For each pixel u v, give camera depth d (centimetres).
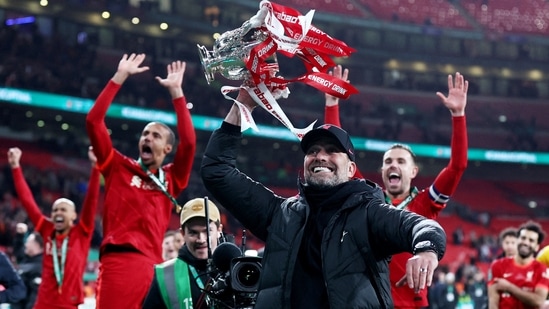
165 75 5531
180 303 804
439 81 7200
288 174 6112
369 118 6512
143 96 5244
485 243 5525
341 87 615
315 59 628
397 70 7094
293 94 6269
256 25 621
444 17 7256
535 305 1338
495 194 6650
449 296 2656
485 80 7275
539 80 7331
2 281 1338
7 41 4878
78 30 5525
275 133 5628
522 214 6444
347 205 584
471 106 7050
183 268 819
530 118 7112
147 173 1034
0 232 3884
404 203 1000
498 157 6469
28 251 1612
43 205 4381
